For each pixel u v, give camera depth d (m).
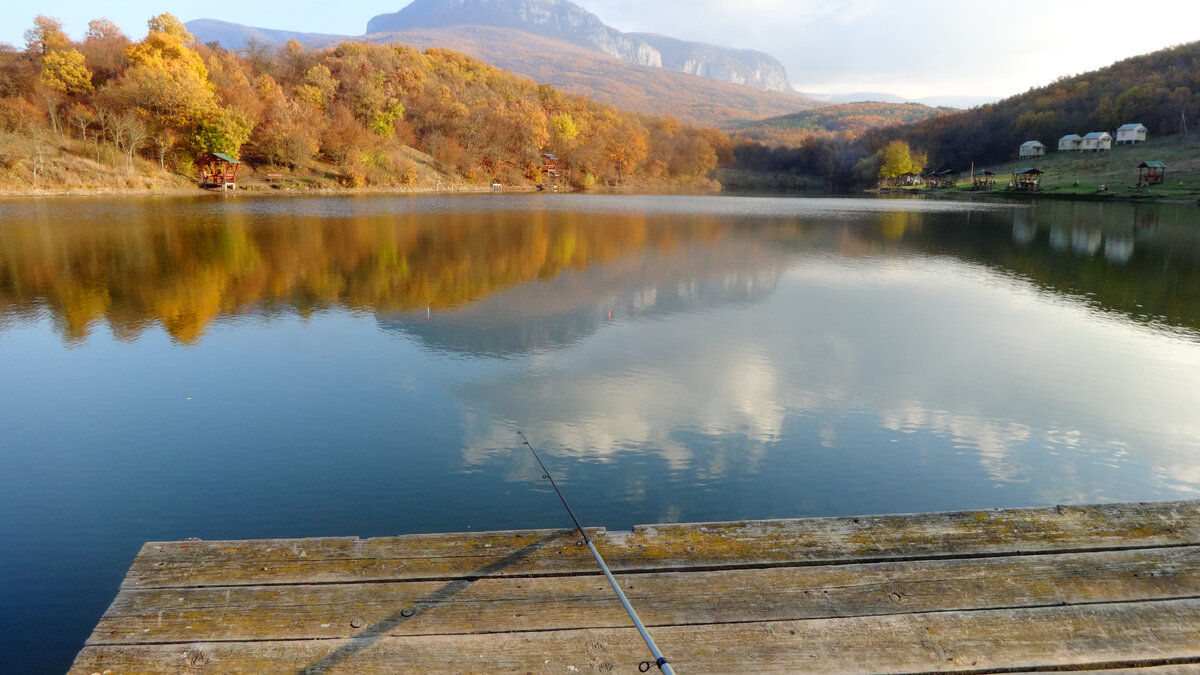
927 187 122.00
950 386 12.38
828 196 95.38
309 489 8.05
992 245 33.62
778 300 19.86
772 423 10.45
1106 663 3.90
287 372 12.52
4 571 6.39
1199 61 121.62
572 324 16.47
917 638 4.05
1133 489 8.52
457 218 44.12
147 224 35.84
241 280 21.28
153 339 14.64
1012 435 10.16
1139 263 27.66
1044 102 132.62
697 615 4.20
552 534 5.01
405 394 11.46
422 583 4.45
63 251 26.23
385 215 45.28
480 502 7.80
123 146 65.12
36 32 74.81
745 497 8.07
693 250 30.27
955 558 4.77
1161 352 14.73
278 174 76.44
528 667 3.78
